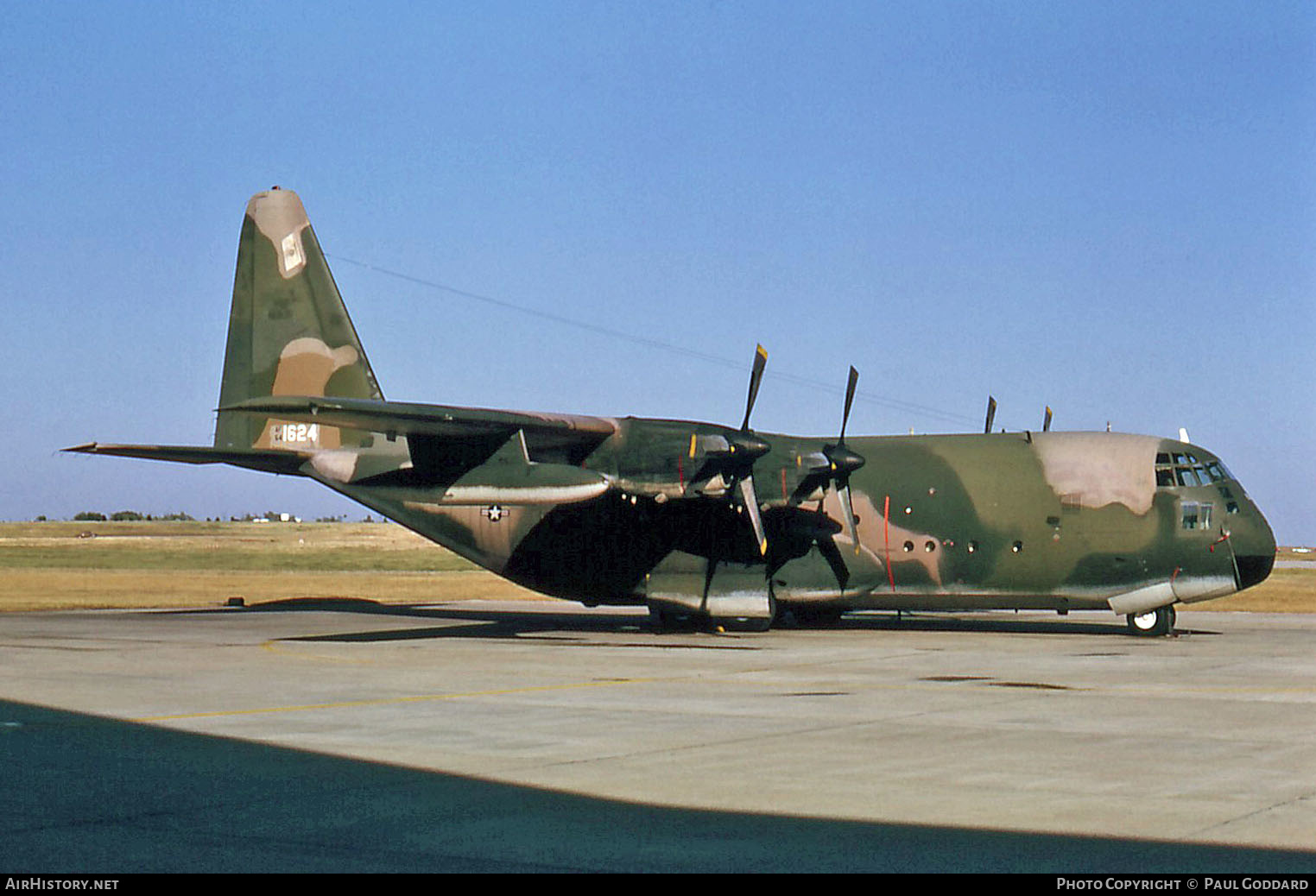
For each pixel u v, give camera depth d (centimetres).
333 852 790
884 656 2081
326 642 2388
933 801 929
